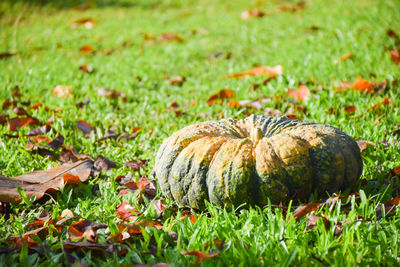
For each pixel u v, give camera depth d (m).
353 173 2.94
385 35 7.38
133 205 3.14
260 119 3.20
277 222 2.62
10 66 7.43
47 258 2.45
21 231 2.78
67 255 2.43
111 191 3.35
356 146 3.05
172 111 5.18
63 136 4.55
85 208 3.13
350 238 2.47
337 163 2.82
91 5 13.58
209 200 2.86
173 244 2.60
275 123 3.13
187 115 5.09
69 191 3.42
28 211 3.20
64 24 11.37
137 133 4.62
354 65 6.10
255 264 2.29
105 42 9.27
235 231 2.59
